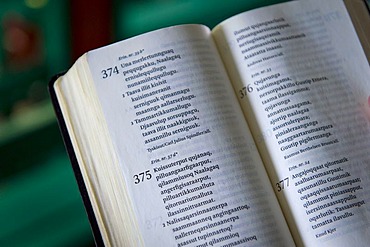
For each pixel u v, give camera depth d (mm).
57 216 583
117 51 372
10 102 579
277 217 364
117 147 364
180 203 358
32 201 578
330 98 378
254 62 381
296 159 368
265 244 356
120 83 368
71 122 380
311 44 386
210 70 375
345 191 364
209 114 367
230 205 358
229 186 360
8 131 576
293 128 371
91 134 374
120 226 369
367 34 395
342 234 359
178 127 364
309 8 394
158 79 368
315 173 365
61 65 595
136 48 372
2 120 575
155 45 372
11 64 580
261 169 371
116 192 367
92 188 375
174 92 367
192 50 374
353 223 360
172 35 374
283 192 370
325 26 391
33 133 583
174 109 365
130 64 370
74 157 382
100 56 371
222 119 368
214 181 359
